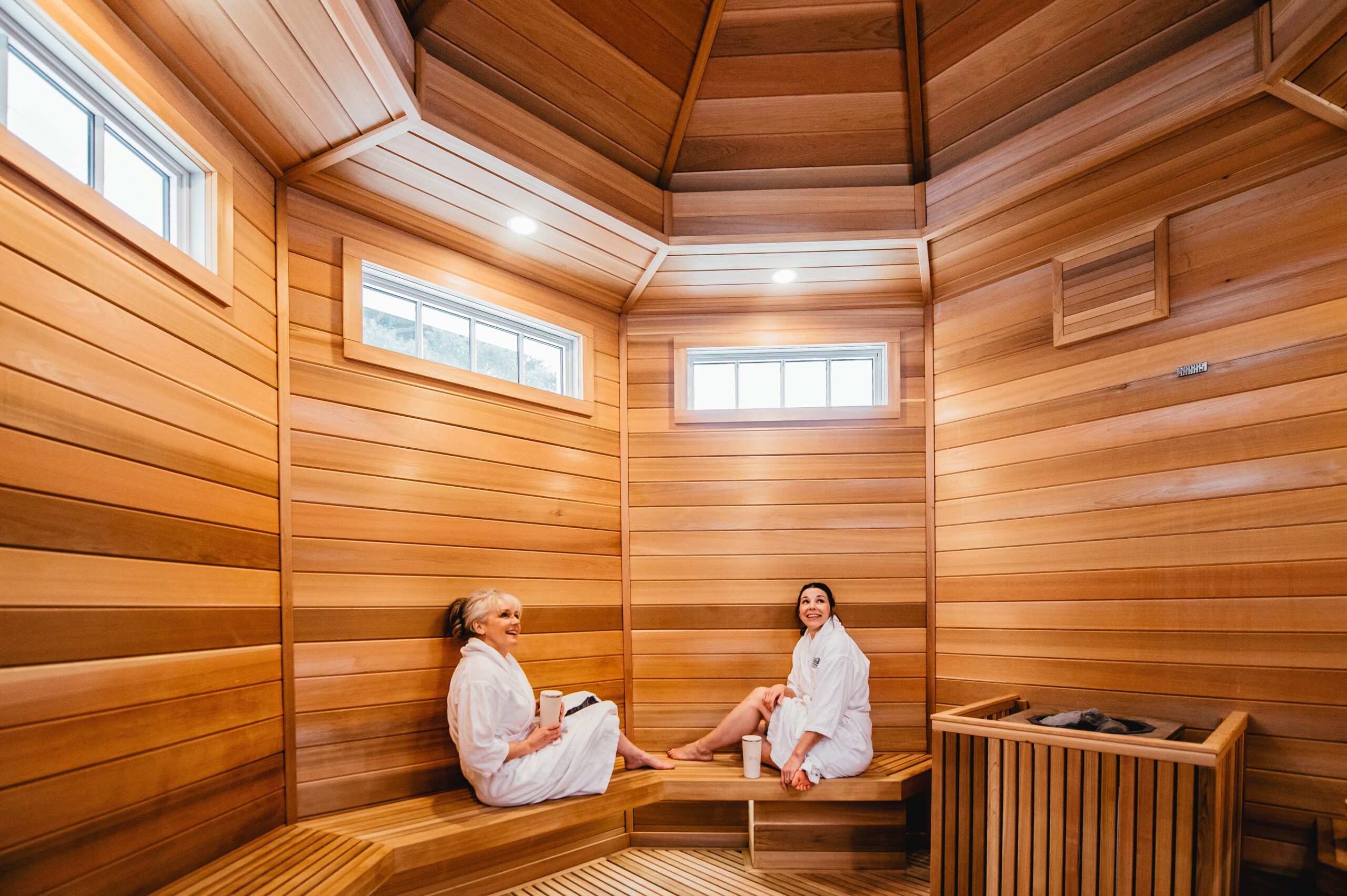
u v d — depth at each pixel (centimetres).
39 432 136
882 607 306
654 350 326
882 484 312
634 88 249
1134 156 227
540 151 233
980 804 223
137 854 156
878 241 274
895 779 264
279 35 169
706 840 292
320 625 222
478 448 271
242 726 192
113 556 152
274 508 212
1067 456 265
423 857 200
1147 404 246
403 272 256
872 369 329
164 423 169
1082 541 258
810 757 265
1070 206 252
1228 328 229
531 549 283
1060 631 262
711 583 312
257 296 210
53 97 152
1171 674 234
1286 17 186
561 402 297
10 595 129
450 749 253
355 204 241
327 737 221
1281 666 213
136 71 162
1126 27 219
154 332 167
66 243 143
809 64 256
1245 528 222
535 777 234
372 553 237
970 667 289
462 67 217
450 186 236
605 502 311
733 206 275
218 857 182
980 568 289
